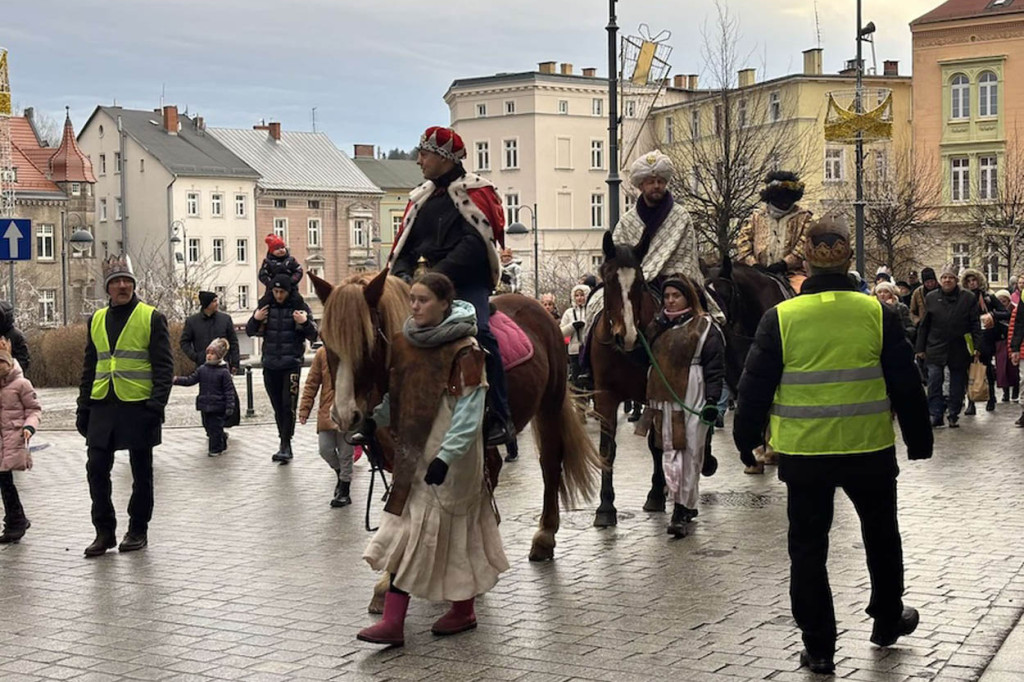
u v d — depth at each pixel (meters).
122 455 15.83
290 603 7.92
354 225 86.44
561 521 10.45
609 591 8.03
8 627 7.45
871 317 6.18
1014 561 8.62
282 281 14.71
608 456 10.22
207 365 15.60
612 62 18.67
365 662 6.62
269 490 12.68
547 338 8.70
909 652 6.54
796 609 6.20
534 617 7.44
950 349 17.25
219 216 78.88
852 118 25.53
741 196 38.53
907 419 6.26
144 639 7.14
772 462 13.45
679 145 47.41
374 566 6.90
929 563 8.58
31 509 11.78
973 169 55.81
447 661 6.60
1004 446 15.11
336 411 6.73
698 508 10.98
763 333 6.27
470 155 79.31
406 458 6.95
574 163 78.25
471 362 6.88
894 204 48.69
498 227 7.95
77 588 8.44
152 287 41.81
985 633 6.86
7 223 15.20
